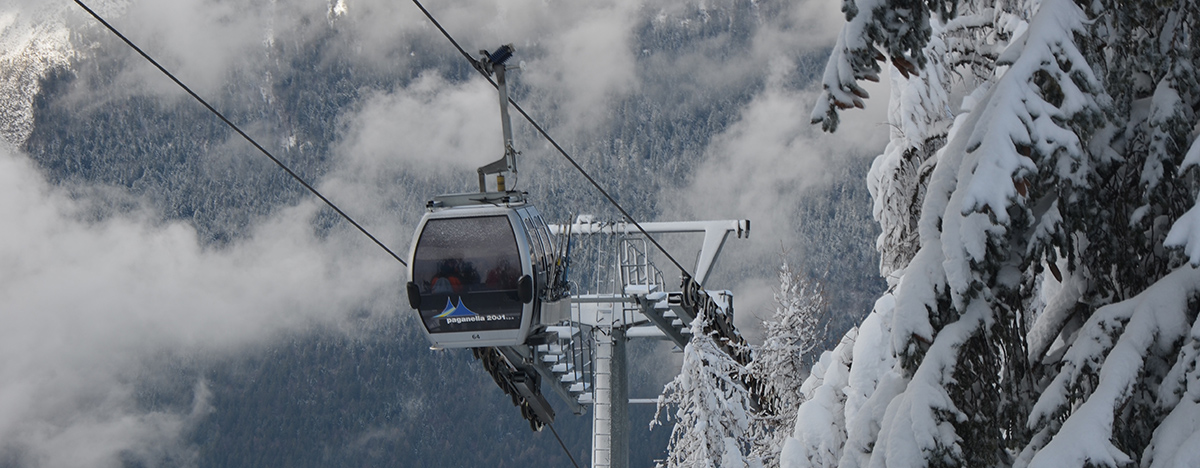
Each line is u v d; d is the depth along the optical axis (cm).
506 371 1549
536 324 1188
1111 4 489
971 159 479
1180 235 440
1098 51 497
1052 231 476
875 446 511
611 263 1962
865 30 501
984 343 495
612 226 1908
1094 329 494
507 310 1152
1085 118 463
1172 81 489
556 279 1207
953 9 505
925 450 479
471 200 1177
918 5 502
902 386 549
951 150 514
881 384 561
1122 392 461
